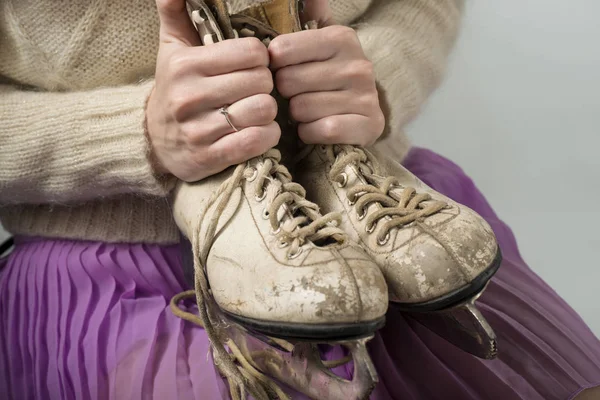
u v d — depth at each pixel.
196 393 0.74
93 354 0.78
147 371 0.76
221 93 0.70
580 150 1.51
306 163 0.76
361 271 0.65
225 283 0.68
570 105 1.52
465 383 0.77
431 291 0.67
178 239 0.85
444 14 0.92
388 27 0.88
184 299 0.83
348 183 0.73
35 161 0.81
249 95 0.70
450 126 1.50
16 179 0.82
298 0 0.74
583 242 1.40
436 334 0.76
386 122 0.82
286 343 0.72
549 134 1.51
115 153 0.77
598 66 1.52
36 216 0.87
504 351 0.79
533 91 1.52
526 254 1.38
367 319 0.64
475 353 0.70
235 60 0.70
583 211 1.45
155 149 0.76
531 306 0.84
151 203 0.84
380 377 0.76
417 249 0.68
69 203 0.85
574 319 0.87
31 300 0.85
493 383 0.76
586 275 1.35
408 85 0.85
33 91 0.86
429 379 0.76
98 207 0.85
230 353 0.75
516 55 1.52
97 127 0.78
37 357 0.82
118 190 0.81
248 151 0.70
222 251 0.69
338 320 0.64
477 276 0.67
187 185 0.76
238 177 0.71
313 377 0.69
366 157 0.75
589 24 1.52
